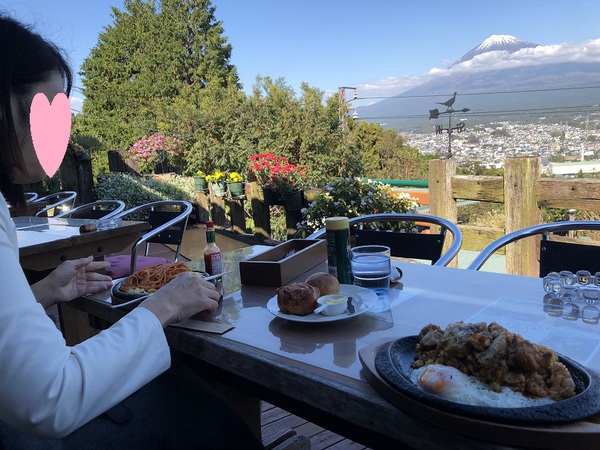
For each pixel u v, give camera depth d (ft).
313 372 2.67
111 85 61.11
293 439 5.37
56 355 2.33
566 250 5.27
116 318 4.09
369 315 3.59
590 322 3.24
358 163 29.37
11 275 2.37
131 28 62.64
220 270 4.76
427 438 2.09
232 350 3.06
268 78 29.73
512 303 3.70
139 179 24.08
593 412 1.91
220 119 30.30
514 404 2.02
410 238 6.63
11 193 2.86
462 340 2.30
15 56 2.59
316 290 3.66
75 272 4.42
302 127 28.25
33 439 2.97
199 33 62.59
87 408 2.35
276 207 21.85
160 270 4.44
